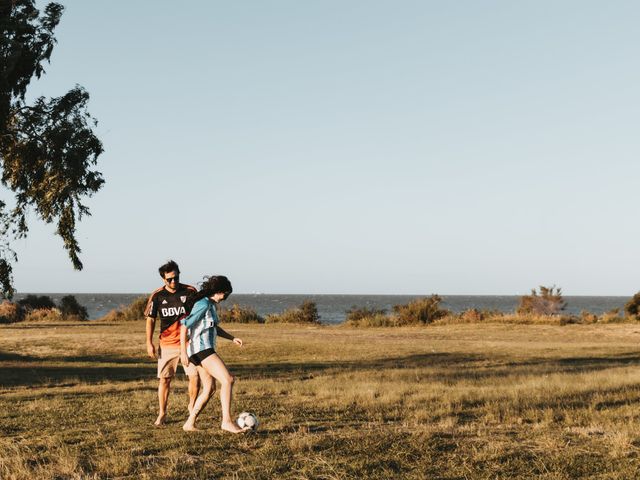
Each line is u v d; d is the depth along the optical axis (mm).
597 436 7727
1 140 18188
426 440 7129
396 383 14086
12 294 19344
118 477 5828
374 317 47688
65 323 50594
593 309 136625
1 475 5754
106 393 12930
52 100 18641
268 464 6102
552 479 5789
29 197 18641
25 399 12008
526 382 14023
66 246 18891
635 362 22484
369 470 5996
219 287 7555
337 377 16797
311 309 51531
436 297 48406
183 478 5719
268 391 12781
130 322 50875
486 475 5914
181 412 9469
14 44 16969
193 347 7559
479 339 34156
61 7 17938
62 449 6602
